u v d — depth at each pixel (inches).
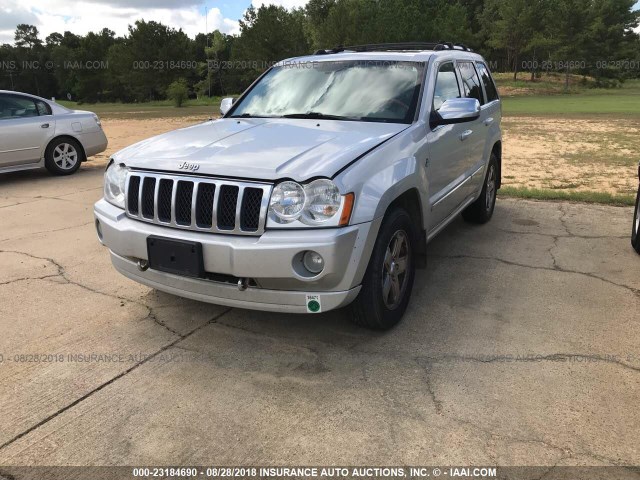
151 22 2994.6
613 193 318.0
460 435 103.1
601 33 2849.4
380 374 124.3
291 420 108.4
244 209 122.3
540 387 118.0
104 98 3673.7
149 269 136.9
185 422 108.3
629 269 190.2
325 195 119.6
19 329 147.8
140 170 137.6
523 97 2143.2
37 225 254.4
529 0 2955.2
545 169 413.4
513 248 215.5
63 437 104.1
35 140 376.8
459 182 195.3
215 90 3002.0
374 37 1998.0
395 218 137.5
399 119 159.5
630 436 102.0
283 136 144.4
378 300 135.3
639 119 924.0
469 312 156.5
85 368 127.9
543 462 95.8
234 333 145.0
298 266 119.5
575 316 153.0
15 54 4653.1
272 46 2500.0
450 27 2146.9
